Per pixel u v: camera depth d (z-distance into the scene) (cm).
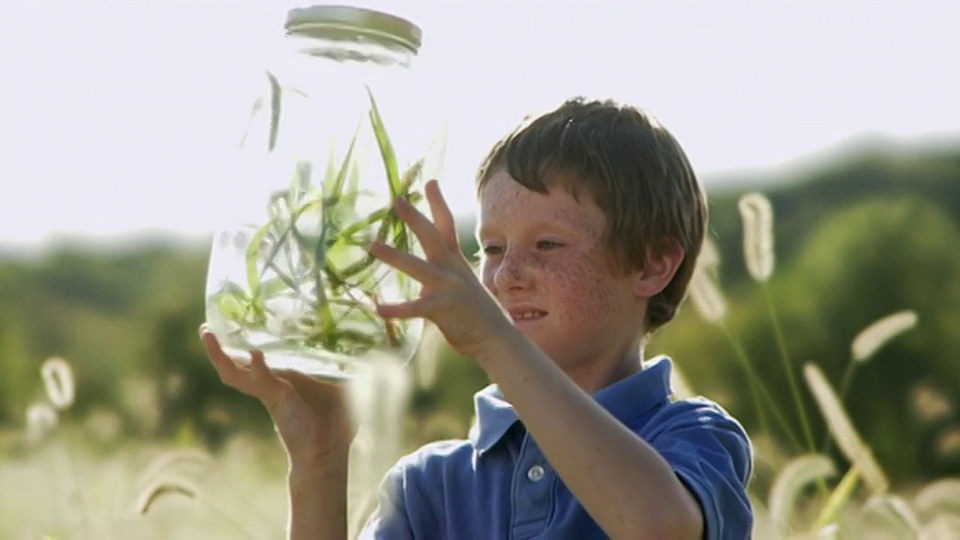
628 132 364
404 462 377
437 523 367
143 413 1095
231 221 316
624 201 355
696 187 383
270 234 309
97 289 2753
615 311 358
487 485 360
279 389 351
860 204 2134
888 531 546
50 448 708
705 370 1111
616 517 293
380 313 287
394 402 445
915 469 1336
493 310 292
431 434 691
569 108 366
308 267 306
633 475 294
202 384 1755
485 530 356
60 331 2539
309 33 311
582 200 352
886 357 1617
